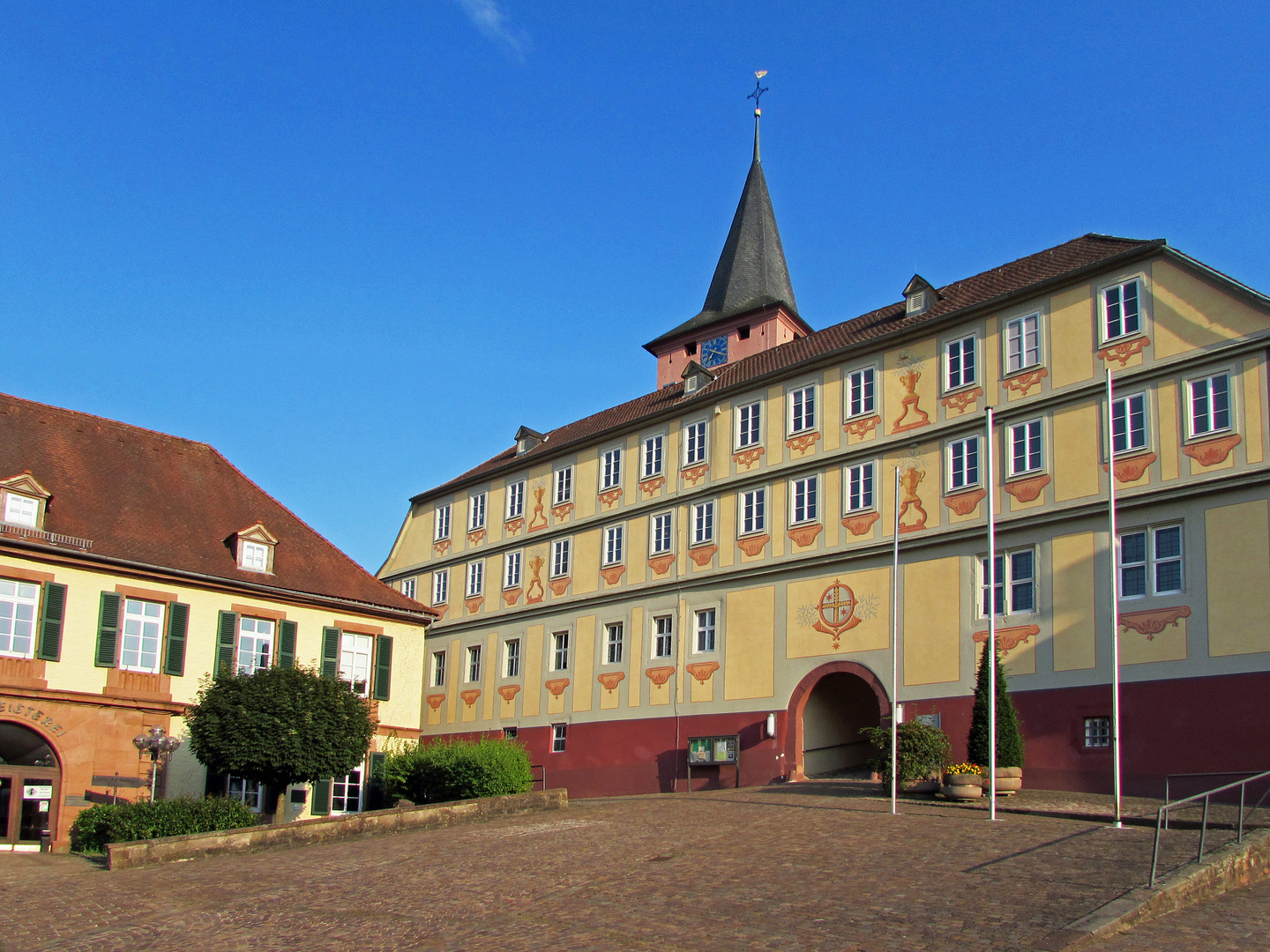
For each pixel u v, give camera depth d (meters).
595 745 40.06
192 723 29.39
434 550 50.38
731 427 38.62
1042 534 29.86
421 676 41.16
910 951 13.45
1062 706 28.44
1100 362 29.72
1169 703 26.61
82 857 27.80
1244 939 13.51
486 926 16.22
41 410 38.22
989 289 33.88
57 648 32.88
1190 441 27.66
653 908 16.50
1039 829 20.67
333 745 29.66
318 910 18.11
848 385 35.44
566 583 43.28
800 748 33.97
